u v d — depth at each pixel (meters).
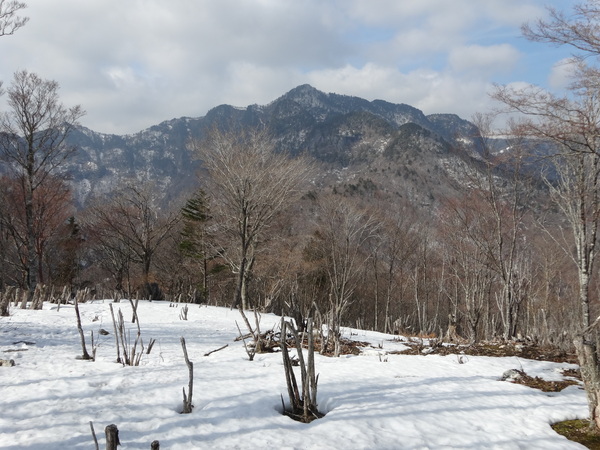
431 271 35.81
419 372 9.01
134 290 35.06
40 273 31.91
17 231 30.91
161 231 37.78
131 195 35.56
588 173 11.97
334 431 5.65
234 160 26.20
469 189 18.81
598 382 6.16
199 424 5.73
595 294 20.39
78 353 9.71
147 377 7.71
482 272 21.42
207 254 34.53
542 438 5.82
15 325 12.91
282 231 33.00
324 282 32.41
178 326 15.62
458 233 21.36
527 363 10.37
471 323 18.45
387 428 5.84
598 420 6.10
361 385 7.73
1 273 31.73
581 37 7.68
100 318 16.72
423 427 5.91
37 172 26.88
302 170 27.69
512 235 18.88
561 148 10.71
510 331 17.05
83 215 39.06
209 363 9.16
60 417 5.74
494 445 5.50
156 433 5.41
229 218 28.92
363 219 32.97
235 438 5.36
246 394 6.95
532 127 8.63
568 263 23.58
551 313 21.30
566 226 15.72
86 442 5.05
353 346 12.35
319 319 11.62
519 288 18.83
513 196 16.94
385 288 40.19
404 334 19.28
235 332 14.70
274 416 6.14
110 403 6.34
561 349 12.23
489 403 7.04
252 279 32.62
